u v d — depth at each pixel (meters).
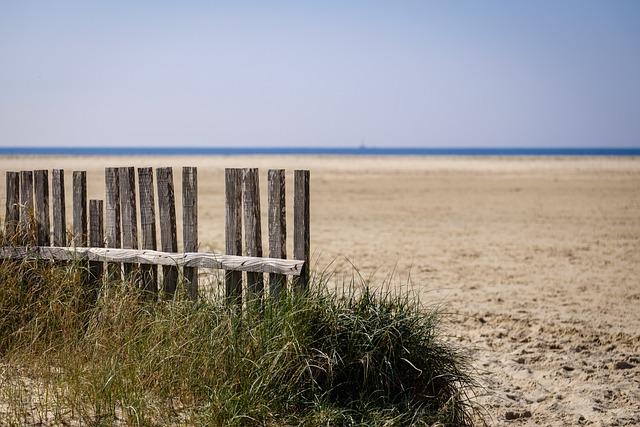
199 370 4.44
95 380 4.38
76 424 4.07
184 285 5.03
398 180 34.69
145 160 68.12
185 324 4.65
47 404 4.27
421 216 19.11
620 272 11.06
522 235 15.39
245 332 4.50
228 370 4.41
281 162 64.12
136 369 4.45
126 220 5.34
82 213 5.55
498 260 12.03
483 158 79.31
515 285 9.91
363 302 4.75
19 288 5.34
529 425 5.05
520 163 59.94
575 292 9.50
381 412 4.32
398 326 4.60
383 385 4.50
